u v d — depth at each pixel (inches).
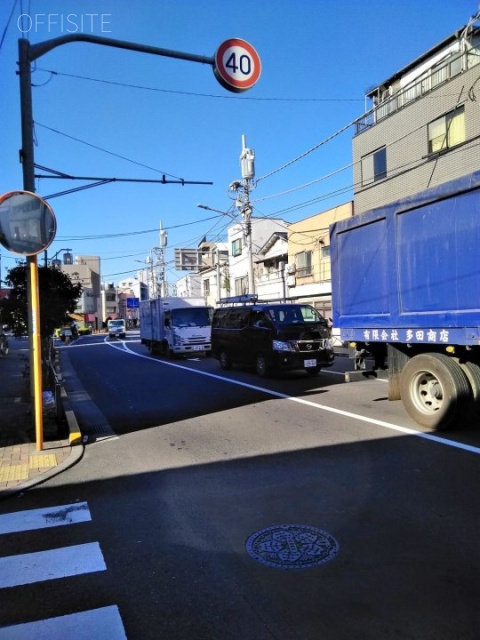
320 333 535.2
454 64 753.0
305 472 226.7
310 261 1186.0
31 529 175.2
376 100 896.3
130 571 143.5
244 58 299.3
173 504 194.2
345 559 146.3
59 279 692.7
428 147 755.4
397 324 315.3
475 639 109.8
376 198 864.9
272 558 148.3
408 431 292.2
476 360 287.6
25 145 324.8
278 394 438.3
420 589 129.4
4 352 964.6
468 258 262.8
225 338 642.8
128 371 694.5
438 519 171.6
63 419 338.6
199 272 2219.5
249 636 113.0
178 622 118.7
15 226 262.5
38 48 294.2
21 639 113.5
